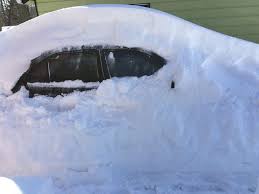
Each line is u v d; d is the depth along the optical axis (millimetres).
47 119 3891
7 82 4086
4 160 3850
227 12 6980
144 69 3951
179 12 7090
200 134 3680
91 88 3988
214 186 3486
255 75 3879
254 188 3412
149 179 3635
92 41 3977
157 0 7062
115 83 3924
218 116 3703
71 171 3734
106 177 3670
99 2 7184
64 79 4023
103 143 3764
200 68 3855
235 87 3832
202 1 6984
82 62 3990
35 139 3840
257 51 3930
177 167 3668
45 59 4027
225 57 3930
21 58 4074
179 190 3482
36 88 4059
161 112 3779
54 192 3227
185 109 3766
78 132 3801
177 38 3943
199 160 3639
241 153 3584
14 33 4148
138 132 3762
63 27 4059
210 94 3779
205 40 3951
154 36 3955
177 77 3836
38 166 3777
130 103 3852
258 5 6855
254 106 3729
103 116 3855
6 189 2869
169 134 3719
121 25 3984
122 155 3742
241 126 3646
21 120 3930
